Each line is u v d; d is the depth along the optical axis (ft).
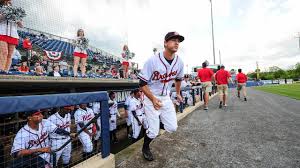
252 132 14.92
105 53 38.14
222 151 11.27
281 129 15.58
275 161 9.80
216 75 29.45
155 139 13.62
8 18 13.15
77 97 7.93
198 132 15.31
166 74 9.53
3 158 9.23
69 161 12.03
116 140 18.21
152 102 9.14
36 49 24.68
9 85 10.65
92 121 9.56
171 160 10.17
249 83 177.37
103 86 20.02
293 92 57.88
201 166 9.43
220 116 21.85
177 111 24.38
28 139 9.72
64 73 21.89
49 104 6.97
